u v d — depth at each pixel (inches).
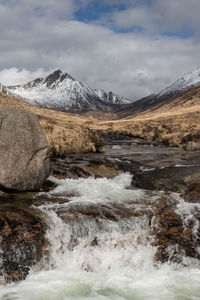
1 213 316.5
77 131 1055.0
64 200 387.9
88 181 522.0
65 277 265.6
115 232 311.9
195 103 6363.2
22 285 250.1
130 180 550.3
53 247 288.0
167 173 557.3
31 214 322.0
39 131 419.8
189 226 326.3
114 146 1342.3
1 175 377.1
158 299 234.4
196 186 447.5
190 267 293.3
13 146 387.9
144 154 981.2
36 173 408.8
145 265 292.7
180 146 1408.7
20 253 269.6
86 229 309.0
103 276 273.1
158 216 342.6
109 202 385.4
